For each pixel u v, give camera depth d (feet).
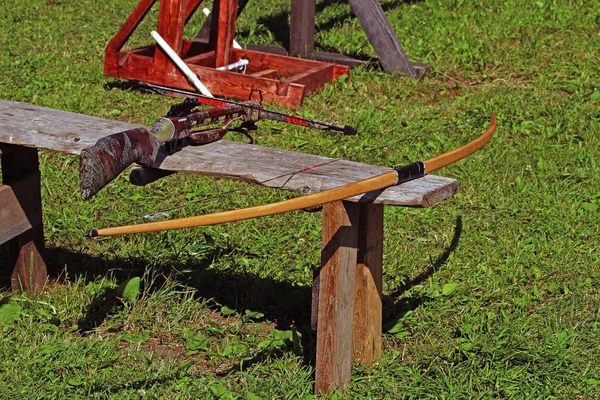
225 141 22.24
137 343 23.20
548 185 33.53
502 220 30.89
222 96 42.91
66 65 47.14
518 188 33.22
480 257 28.17
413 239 29.53
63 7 58.95
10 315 23.90
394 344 23.48
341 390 20.67
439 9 55.77
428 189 18.94
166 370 21.68
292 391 20.70
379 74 45.50
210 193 32.50
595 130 38.40
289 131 38.32
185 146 21.44
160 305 24.89
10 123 22.84
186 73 42.09
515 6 55.57
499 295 26.05
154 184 33.19
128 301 24.72
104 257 27.86
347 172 20.13
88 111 40.52
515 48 48.98
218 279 26.58
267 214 17.92
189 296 25.64
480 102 42.01
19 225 24.50
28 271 25.32
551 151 36.42
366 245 21.12
